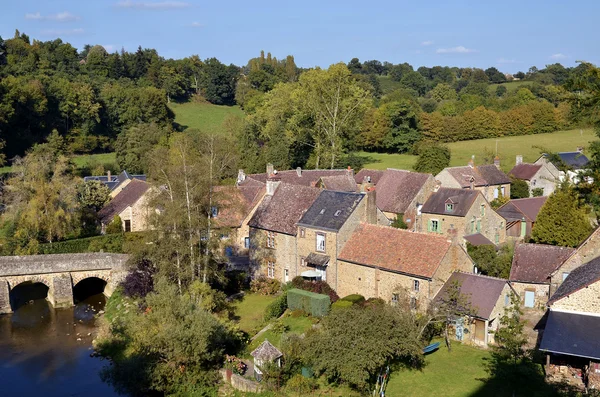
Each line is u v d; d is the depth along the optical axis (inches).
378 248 1850.4
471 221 2377.0
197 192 1827.0
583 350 1259.8
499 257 2023.9
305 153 4060.0
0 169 3961.6
